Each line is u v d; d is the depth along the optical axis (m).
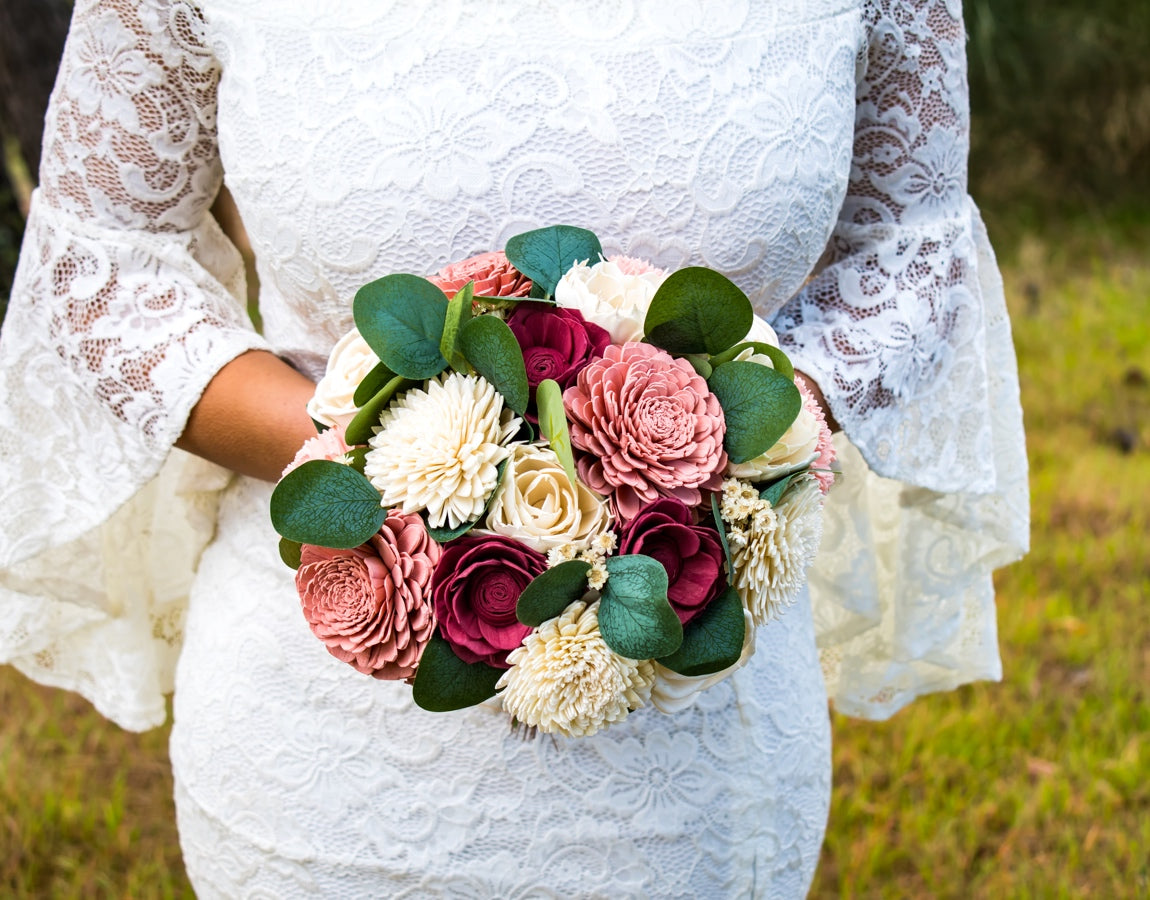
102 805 2.68
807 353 1.27
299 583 0.97
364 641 0.95
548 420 0.90
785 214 1.20
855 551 1.61
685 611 0.92
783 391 0.93
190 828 1.42
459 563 0.90
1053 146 8.46
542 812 1.25
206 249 1.33
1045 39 7.97
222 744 1.33
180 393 1.19
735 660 0.95
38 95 3.17
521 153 1.12
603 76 1.12
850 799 2.75
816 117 1.20
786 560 0.96
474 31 1.12
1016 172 8.51
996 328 1.58
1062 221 8.12
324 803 1.28
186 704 1.38
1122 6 8.12
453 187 1.12
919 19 1.28
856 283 1.34
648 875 1.28
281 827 1.30
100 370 1.22
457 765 1.25
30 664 1.58
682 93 1.13
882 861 2.54
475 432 0.92
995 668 1.72
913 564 1.63
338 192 1.13
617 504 0.91
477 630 0.92
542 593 0.89
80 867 2.50
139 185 1.21
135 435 1.23
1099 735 2.93
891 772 2.79
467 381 0.94
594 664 0.91
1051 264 7.21
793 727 1.38
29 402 1.33
